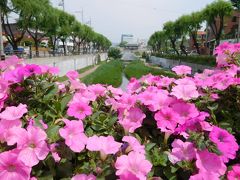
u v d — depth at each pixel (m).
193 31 51.50
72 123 1.80
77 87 2.66
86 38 84.69
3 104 2.24
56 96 2.49
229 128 2.20
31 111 2.25
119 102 2.35
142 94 2.31
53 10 41.31
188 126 1.95
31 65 2.40
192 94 2.16
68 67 44.44
